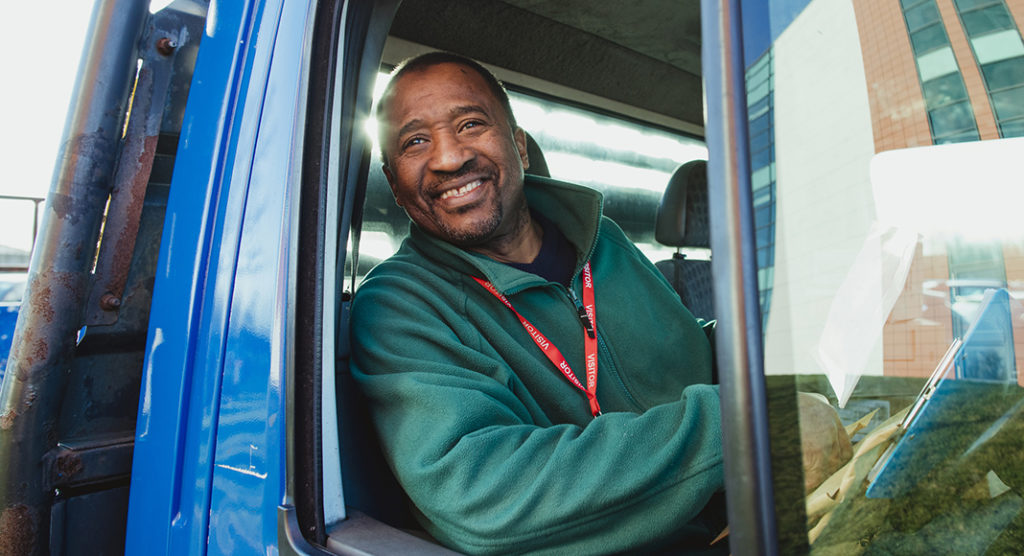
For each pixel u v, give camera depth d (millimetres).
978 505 687
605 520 868
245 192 1070
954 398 712
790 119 584
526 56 1952
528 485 904
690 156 2791
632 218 2607
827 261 610
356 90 1160
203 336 1074
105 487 1203
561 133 2291
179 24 1314
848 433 623
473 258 1366
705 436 870
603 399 1381
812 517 550
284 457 910
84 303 1188
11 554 1085
